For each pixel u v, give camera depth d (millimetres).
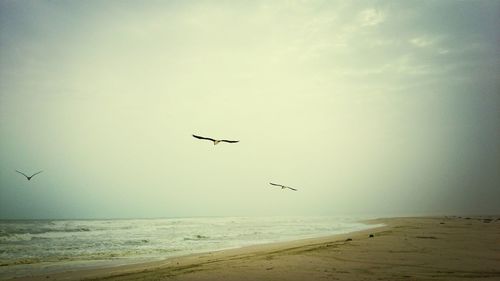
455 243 22844
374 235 31219
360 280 11766
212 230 52688
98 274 14688
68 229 56594
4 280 13812
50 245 29078
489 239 25594
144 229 56531
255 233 43719
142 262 18328
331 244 23734
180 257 20156
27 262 18812
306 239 31359
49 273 15289
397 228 42219
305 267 14594
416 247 20766
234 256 19359
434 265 14367
